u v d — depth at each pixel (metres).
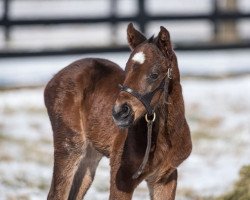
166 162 7.68
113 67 8.79
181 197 10.77
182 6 36.44
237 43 23.52
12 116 16.53
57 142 8.88
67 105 8.78
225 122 16.30
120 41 27.27
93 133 8.49
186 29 32.53
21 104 17.80
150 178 7.91
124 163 7.70
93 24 22.70
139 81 7.06
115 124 7.58
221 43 23.48
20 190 11.12
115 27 27.64
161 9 35.78
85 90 8.70
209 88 19.80
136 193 11.12
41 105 17.77
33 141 14.51
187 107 17.58
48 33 30.58
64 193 8.81
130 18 23.00
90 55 22.94
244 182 10.64
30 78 21.23
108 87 8.49
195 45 23.30
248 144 14.37
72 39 29.94
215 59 24.73
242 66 23.33
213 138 14.92
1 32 27.95
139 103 7.07
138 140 7.55
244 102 18.14
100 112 8.41
